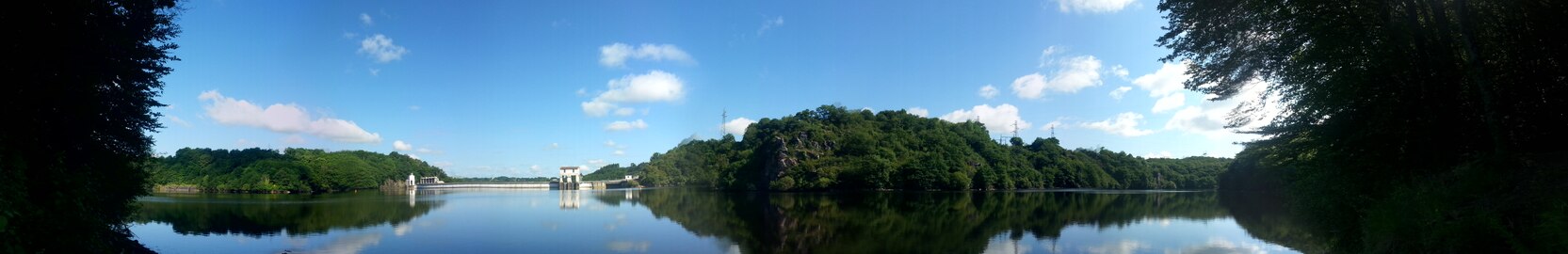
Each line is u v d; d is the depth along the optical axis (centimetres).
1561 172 1186
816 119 14900
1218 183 11744
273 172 11706
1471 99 1562
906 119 14888
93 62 1761
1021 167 14212
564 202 7738
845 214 5869
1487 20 1477
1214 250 3025
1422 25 1655
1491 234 1112
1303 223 3020
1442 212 1273
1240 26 1920
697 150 14775
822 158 12494
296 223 4628
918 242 3738
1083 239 3606
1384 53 1595
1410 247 1336
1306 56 1809
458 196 10294
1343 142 1783
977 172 12825
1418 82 1576
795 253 3381
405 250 3294
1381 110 1650
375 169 16050
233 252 3138
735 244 3694
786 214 6003
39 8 1455
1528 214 1116
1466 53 1581
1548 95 1412
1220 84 2208
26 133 1448
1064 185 14612
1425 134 1602
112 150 2134
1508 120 1475
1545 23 1316
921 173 12050
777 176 12119
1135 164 15325
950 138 13900
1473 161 1441
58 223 1280
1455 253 1155
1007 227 4416
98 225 1597
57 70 1627
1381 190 1731
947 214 5709
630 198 9000
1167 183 14700
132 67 1900
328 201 7944
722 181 12688
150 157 2516
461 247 3397
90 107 1836
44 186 1291
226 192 11569
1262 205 5800
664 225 4609
